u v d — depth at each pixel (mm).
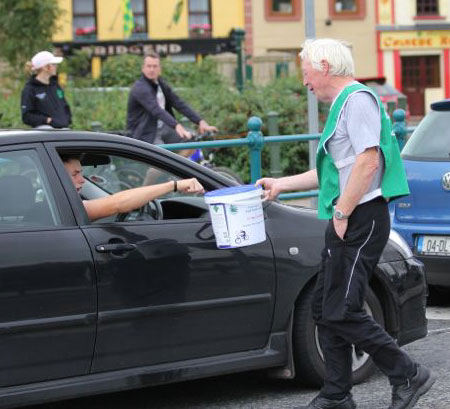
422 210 9062
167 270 5965
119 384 5820
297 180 6137
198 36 47688
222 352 6230
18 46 32312
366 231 5598
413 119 44094
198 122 13250
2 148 5730
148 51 12828
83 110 19922
